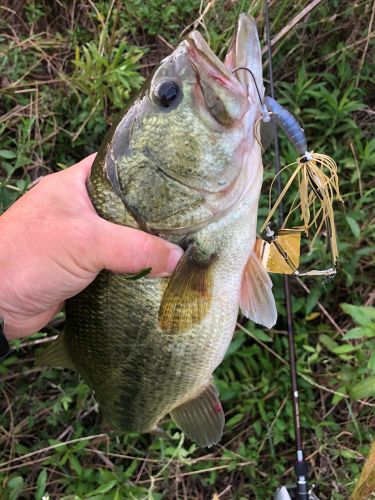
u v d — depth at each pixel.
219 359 0.33
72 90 0.52
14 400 0.50
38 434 0.50
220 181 0.28
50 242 0.30
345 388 0.45
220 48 0.50
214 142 0.27
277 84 0.51
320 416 0.48
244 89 0.27
